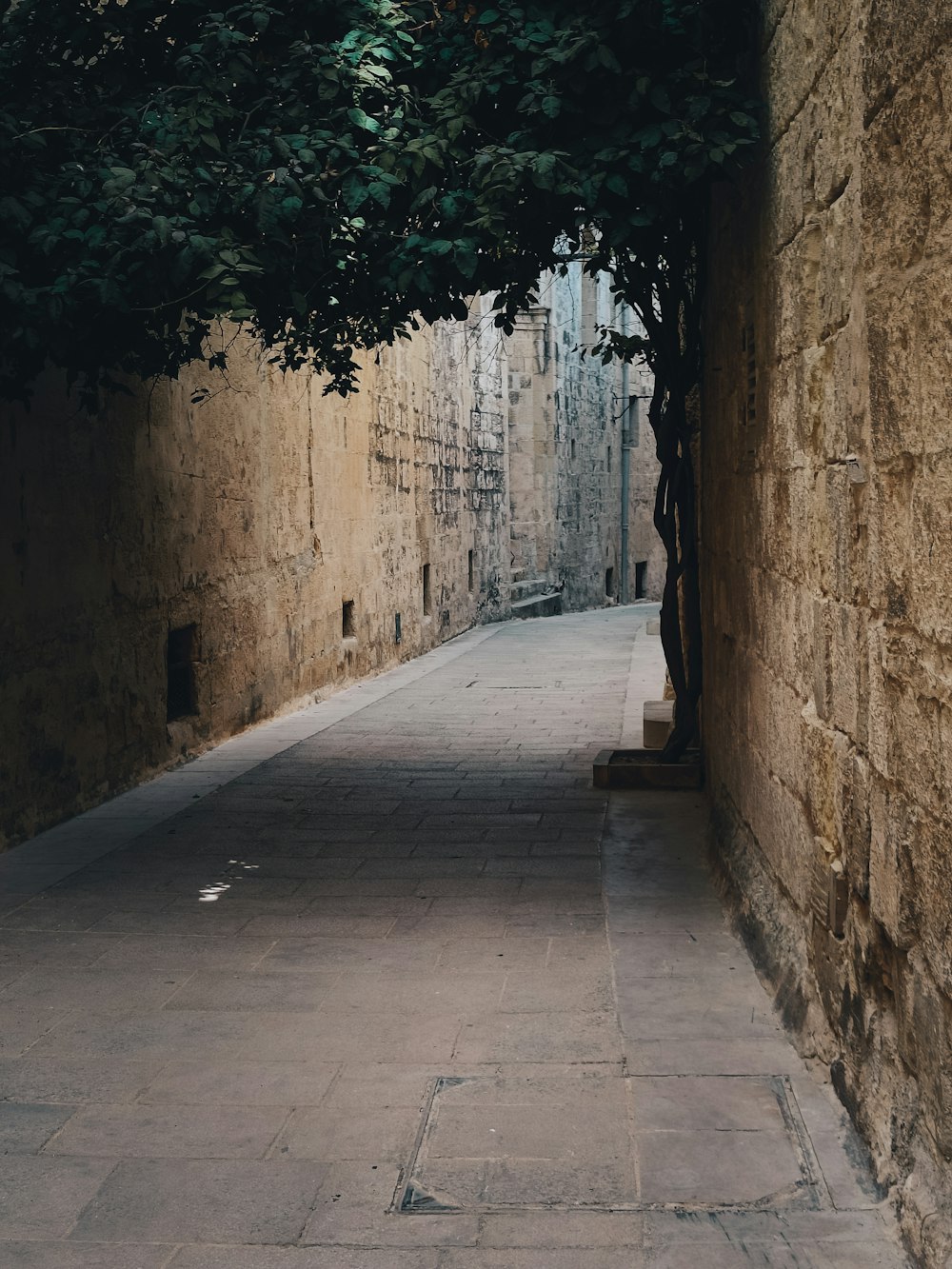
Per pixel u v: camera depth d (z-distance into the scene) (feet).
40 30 20.86
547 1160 12.44
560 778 31.63
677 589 31.50
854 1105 12.50
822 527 13.97
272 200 19.08
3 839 25.22
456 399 76.74
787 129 15.74
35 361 21.44
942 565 9.49
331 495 50.14
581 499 108.78
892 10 10.33
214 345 37.19
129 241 18.95
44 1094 14.25
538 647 68.59
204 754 36.11
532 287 22.41
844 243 12.75
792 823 15.72
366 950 18.94
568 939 19.24
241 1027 16.07
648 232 20.59
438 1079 14.40
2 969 18.34
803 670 15.01
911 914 10.56
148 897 21.86
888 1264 10.37
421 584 67.10
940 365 9.42
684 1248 10.79
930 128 9.52
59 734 27.71
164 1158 12.75
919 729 10.21
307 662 46.70
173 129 19.67
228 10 20.17
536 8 20.25
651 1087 13.92
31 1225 11.53
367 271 21.22
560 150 19.24
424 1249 11.00
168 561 33.91
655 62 19.75
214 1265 10.84
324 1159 12.64
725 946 18.56
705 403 26.22
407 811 28.25
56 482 27.73
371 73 20.29
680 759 30.73
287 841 25.75
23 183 19.66
